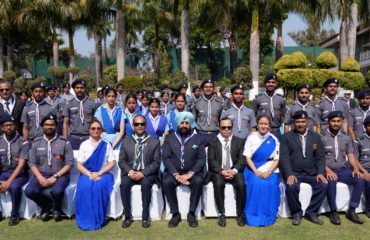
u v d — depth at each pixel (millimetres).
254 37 16438
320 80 13492
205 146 5195
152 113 6254
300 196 4754
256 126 5578
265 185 4609
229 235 4297
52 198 4707
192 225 4570
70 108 6047
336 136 4977
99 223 4547
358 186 4730
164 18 23391
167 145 4980
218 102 6129
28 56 38969
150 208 4793
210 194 4840
